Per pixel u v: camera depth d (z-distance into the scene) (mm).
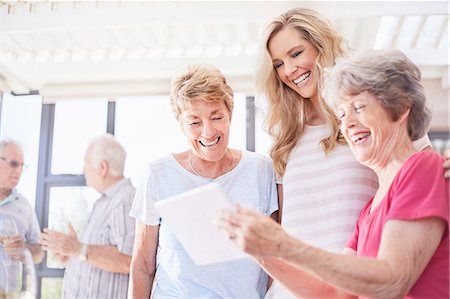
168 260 1498
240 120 3549
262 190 1585
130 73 3523
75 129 3586
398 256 954
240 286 1479
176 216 1114
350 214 1432
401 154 1146
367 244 1118
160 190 1556
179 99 1494
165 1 2580
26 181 3148
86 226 2594
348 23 3010
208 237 1117
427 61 3361
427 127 1169
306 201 1504
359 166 1467
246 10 2537
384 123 1125
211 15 2562
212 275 1468
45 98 3602
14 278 2480
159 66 3471
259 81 1672
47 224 3143
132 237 2445
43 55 3414
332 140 1511
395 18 3004
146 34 3215
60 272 2891
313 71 1579
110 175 2904
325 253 946
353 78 1131
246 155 1631
